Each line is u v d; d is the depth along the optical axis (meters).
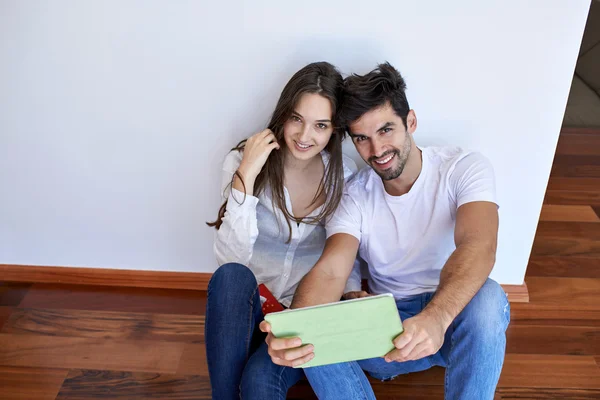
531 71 1.66
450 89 1.71
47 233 2.09
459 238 1.45
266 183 1.69
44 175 1.97
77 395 1.75
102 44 1.71
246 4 1.61
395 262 1.65
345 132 1.61
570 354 1.84
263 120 1.79
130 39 1.70
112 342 1.92
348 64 1.69
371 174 1.63
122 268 2.14
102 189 1.98
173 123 1.83
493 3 1.57
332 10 1.61
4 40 1.73
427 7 1.59
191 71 1.73
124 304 2.07
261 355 1.50
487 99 1.71
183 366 1.84
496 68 1.66
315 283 1.51
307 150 1.57
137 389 1.77
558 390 1.73
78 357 1.87
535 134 1.76
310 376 1.44
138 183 1.95
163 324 1.99
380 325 1.26
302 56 1.68
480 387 1.39
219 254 1.68
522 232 1.94
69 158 1.93
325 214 1.69
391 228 1.61
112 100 1.80
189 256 2.09
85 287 2.16
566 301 2.03
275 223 1.74
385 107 1.43
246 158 1.60
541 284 2.10
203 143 1.86
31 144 1.91
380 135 1.46
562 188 2.58
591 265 2.18
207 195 1.96
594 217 2.41
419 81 1.70
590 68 3.35
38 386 1.78
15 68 1.77
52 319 2.02
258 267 1.78
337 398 1.42
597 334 1.91
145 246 2.09
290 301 1.76
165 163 1.91
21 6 1.67
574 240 2.29
